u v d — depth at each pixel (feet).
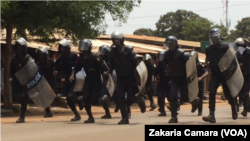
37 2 42.45
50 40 47.14
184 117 36.42
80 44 29.09
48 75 37.40
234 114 30.22
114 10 51.42
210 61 28.30
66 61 31.73
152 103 46.44
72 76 30.66
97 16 48.06
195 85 28.86
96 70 29.71
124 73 27.91
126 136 23.04
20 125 29.14
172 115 29.55
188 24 173.99
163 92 38.88
